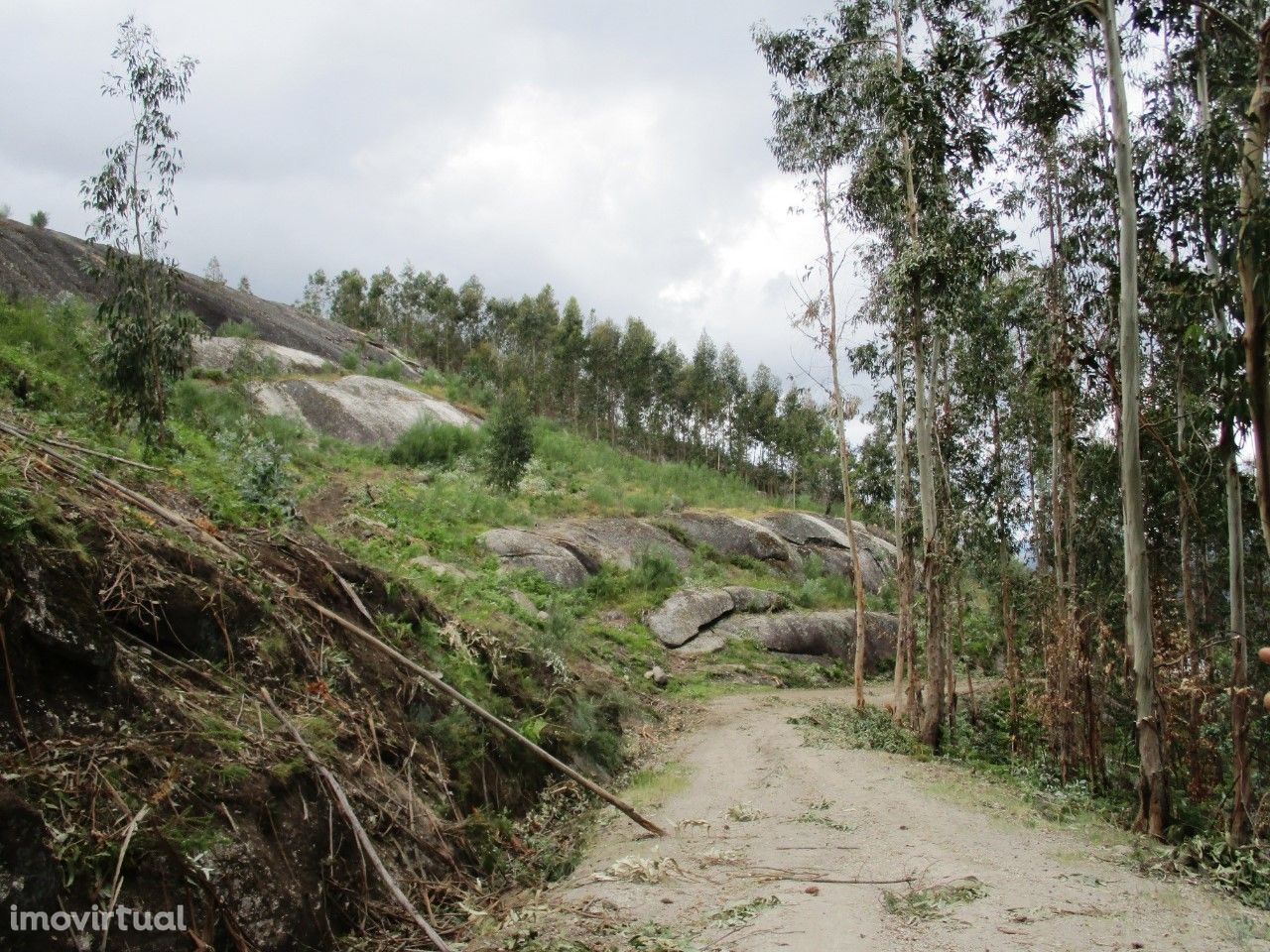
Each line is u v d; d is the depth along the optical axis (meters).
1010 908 5.80
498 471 33.38
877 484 26.56
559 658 14.58
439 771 8.06
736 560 37.28
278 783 5.52
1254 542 16.30
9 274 28.89
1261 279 6.42
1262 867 7.60
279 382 36.53
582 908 6.17
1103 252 13.30
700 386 63.47
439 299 68.12
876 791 10.79
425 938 5.67
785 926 5.45
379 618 9.50
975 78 11.41
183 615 6.30
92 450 8.08
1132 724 16.31
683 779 12.21
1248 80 11.09
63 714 4.72
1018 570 23.88
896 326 17.70
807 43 18.45
